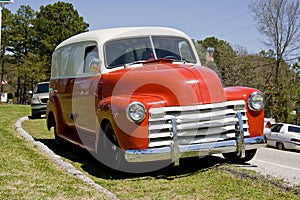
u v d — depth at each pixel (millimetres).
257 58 48062
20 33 61406
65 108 9359
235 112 6723
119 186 6297
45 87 20891
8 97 55656
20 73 55000
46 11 49969
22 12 61562
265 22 39844
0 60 64375
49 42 48219
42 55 50344
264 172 7273
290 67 38594
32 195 5336
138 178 6781
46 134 12984
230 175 6781
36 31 50500
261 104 7000
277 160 9773
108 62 7613
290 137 19469
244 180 6430
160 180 6598
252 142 6879
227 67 49000
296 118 36781
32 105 19734
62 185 5867
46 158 7859
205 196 5645
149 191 5977
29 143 9719
